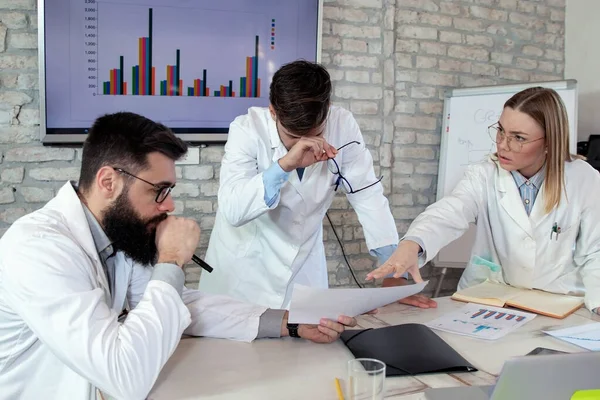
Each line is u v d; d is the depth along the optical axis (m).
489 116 3.07
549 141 1.68
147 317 1.07
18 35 2.46
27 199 2.54
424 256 1.66
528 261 1.78
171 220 1.22
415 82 3.18
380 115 3.11
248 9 2.74
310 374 1.12
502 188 1.80
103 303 1.08
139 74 2.60
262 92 2.82
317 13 2.84
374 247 1.91
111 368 0.99
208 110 2.74
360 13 3.00
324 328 1.29
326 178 1.88
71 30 2.47
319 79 1.53
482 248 1.91
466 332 1.36
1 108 2.47
